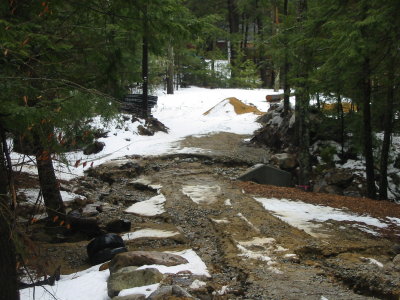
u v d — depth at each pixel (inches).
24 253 144.5
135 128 823.7
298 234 320.2
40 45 221.5
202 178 577.0
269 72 1887.3
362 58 355.6
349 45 349.1
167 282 211.5
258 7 1438.2
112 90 305.9
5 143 159.8
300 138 557.0
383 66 405.7
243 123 954.7
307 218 371.6
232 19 1598.2
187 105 1182.3
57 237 348.2
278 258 262.8
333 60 399.2
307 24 415.8
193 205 424.5
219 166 677.3
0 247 151.1
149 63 1173.1
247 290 211.6
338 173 630.5
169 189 506.6
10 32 180.2
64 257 309.3
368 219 378.3
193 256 274.1
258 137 807.7
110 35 282.0
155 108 1137.4
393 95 566.3
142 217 403.2
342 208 421.4
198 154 702.5
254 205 417.1
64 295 221.0
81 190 502.3
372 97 589.3
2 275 151.9
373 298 205.3
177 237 328.5
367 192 553.9
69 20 253.0
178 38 286.0
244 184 533.0
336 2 365.7
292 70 519.5
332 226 344.8
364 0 334.6
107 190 541.6
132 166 628.1
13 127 168.1
